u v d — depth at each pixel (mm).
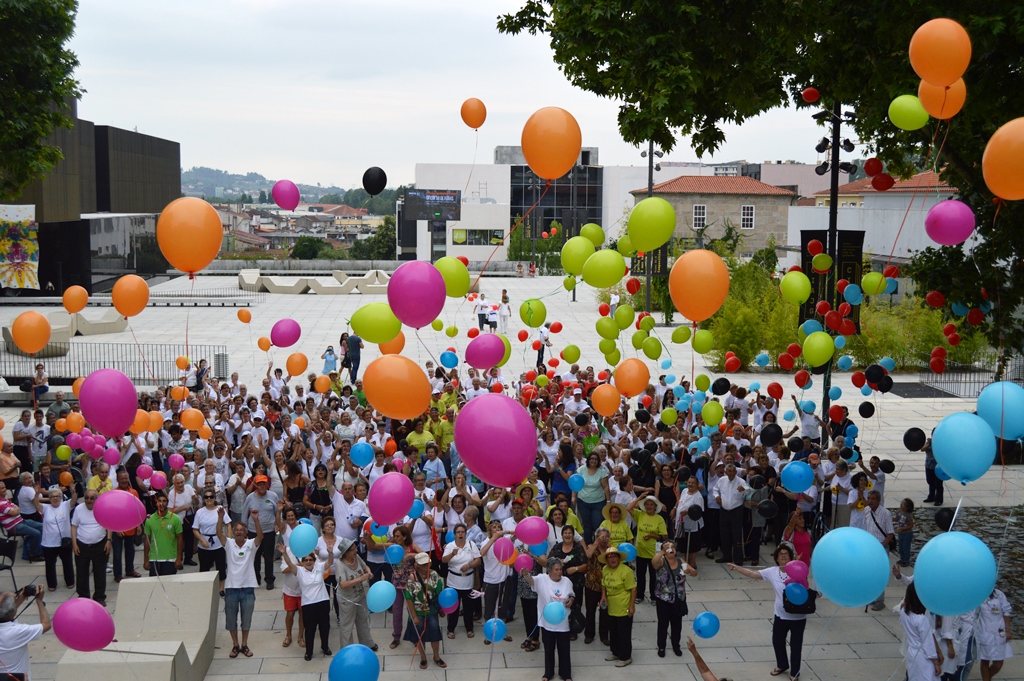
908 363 28656
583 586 10867
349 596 10133
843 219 37500
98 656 8719
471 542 10836
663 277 35781
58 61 24312
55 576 11992
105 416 8727
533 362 28453
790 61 16250
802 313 16594
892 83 12008
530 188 83875
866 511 11883
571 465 13836
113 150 60688
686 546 12859
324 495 12336
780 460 13578
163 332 35281
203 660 9648
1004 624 8969
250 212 148125
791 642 9641
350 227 146250
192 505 12477
